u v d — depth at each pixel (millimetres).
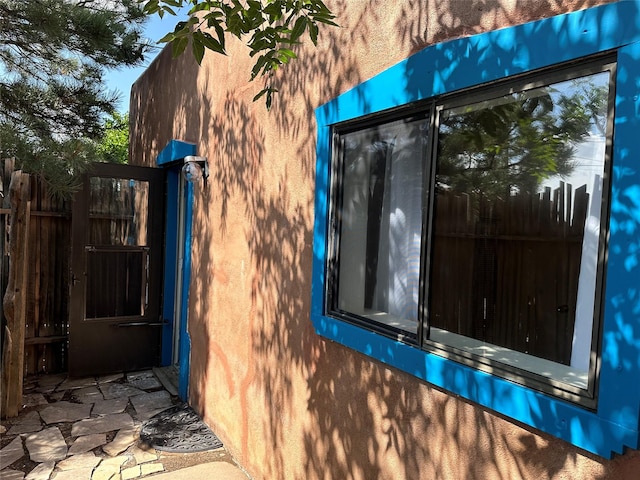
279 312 3338
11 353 4633
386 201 2484
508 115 1873
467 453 1922
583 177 1643
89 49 6527
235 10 2102
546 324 1757
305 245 3068
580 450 1524
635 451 1382
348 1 2670
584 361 1616
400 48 2312
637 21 1392
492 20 1868
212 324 4465
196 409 4836
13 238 4637
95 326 5844
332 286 2814
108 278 5961
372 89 2447
